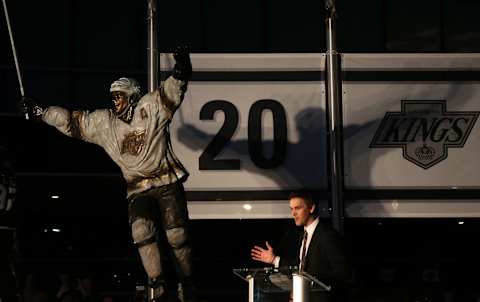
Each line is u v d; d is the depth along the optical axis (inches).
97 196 1518.2
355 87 876.0
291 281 551.5
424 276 1555.1
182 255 687.1
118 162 686.5
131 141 679.1
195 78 867.4
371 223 1569.9
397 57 879.1
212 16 1488.7
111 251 1515.7
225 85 868.0
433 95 879.7
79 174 1509.6
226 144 863.1
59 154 1504.7
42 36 1487.5
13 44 730.8
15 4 1485.0
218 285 1492.4
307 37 1491.1
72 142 1512.1
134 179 683.4
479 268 1569.9
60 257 1501.0
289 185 861.2
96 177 1515.7
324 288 531.8
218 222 1507.1
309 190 861.2
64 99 1478.8
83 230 1514.5
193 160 861.2
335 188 841.5
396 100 877.8
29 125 1489.9
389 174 870.4
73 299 829.2
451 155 876.0
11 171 706.2
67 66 1487.5
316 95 869.8
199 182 858.1
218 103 866.8
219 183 858.8
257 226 1502.2
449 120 878.4
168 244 687.7
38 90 1473.9
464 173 874.8
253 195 858.1
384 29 1496.1
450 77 882.8
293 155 863.7
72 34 1494.8
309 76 870.4
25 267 1485.0
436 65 882.1
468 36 1513.3
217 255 1499.8
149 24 834.2
